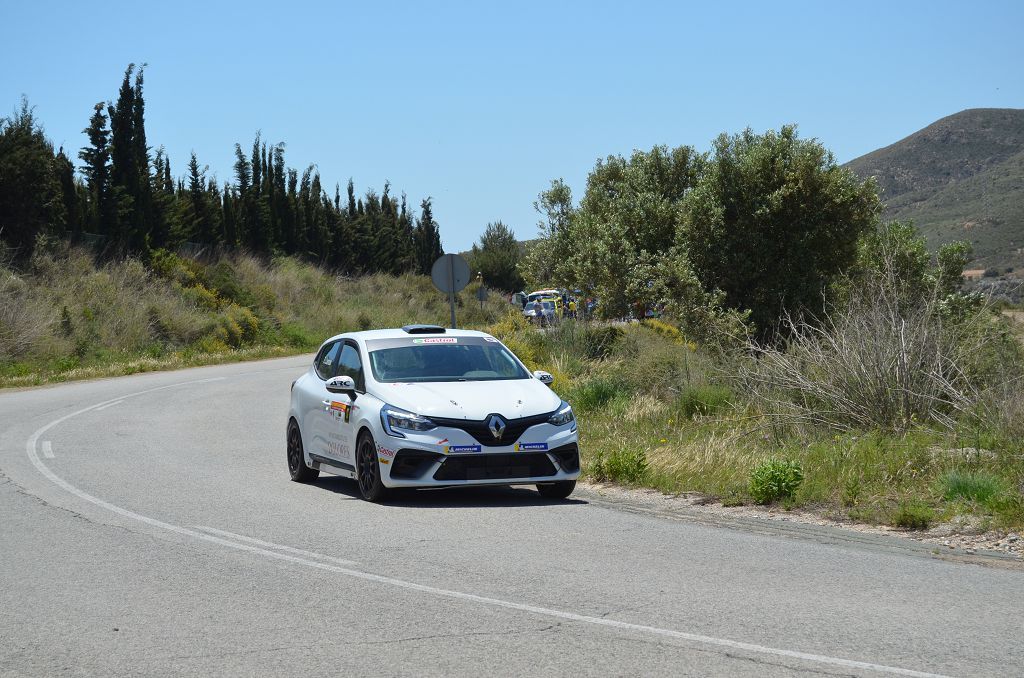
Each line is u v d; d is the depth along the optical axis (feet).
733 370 53.36
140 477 38.58
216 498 33.73
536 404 32.37
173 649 17.57
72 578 22.79
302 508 31.65
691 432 45.21
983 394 40.34
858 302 46.34
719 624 18.76
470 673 16.14
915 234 95.14
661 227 92.43
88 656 17.25
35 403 70.44
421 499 33.35
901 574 22.80
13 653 17.47
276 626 18.89
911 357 41.73
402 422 31.35
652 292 85.61
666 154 100.17
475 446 30.96
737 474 35.32
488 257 244.63
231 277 154.20
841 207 88.38
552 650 17.29
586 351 72.38
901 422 40.83
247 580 22.45
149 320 123.24
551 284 102.12
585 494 34.45
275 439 51.03
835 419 42.57
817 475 33.96
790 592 21.12
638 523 29.04
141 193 145.07
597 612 19.61
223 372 101.60
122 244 139.64
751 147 90.02
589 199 100.22
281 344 144.77
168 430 54.75
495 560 24.20
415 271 243.40
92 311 117.70
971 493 30.09
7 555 25.20
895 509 30.07
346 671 16.30
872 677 15.81
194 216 171.83
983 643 17.53
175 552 25.39
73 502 32.91
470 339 36.70
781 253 90.07
